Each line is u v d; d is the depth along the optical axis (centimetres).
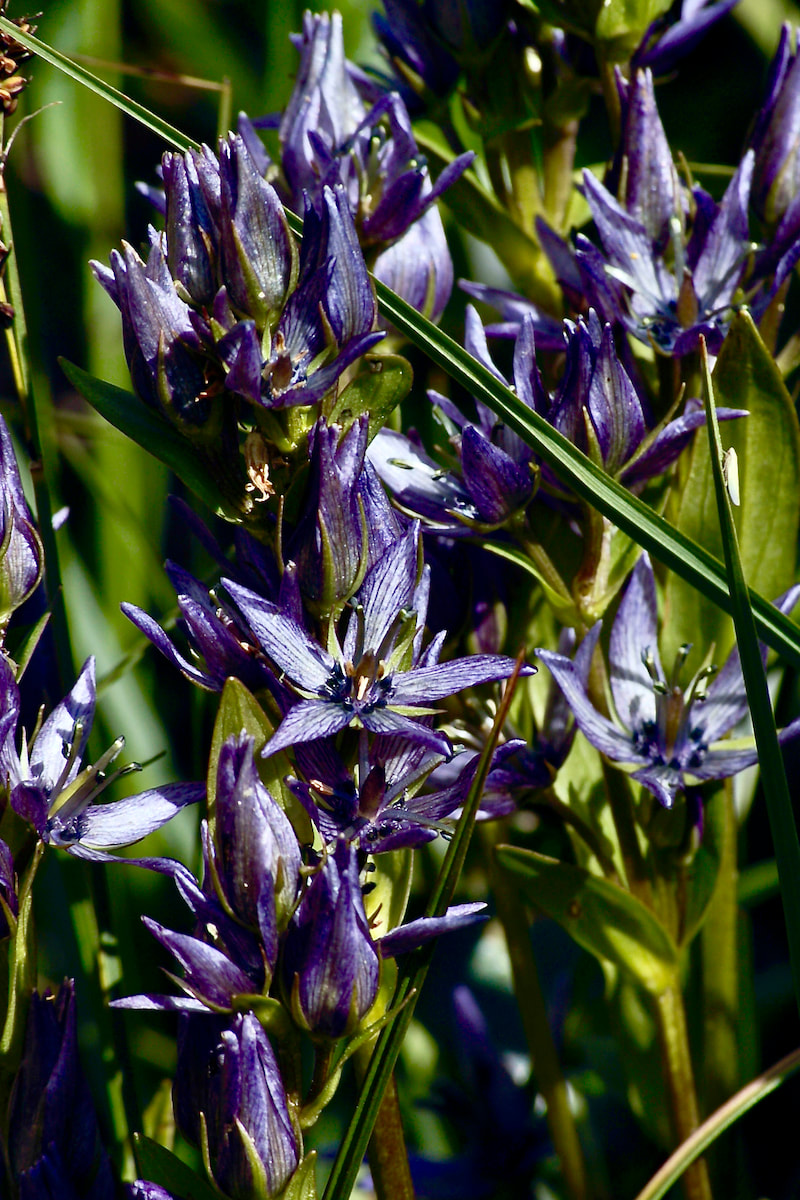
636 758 70
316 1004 65
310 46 72
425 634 70
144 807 67
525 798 71
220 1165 65
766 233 72
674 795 70
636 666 70
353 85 73
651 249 71
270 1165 65
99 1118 72
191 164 66
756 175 72
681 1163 70
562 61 73
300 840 67
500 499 69
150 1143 66
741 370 70
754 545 71
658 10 72
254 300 65
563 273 72
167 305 66
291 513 66
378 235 70
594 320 68
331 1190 66
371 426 67
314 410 67
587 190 70
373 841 66
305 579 66
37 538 67
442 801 66
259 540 67
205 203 66
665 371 71
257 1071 65
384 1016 65
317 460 65
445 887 66
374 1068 66
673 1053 72
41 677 71
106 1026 71
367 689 66
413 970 66
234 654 66
